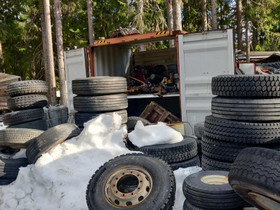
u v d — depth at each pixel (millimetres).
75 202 4035
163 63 10203
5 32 21188
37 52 22766
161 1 21047
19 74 23938
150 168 3633
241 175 2836
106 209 3369
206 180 3566
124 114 6738
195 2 26344
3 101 12797
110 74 9109
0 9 23031
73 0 22594
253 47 29188
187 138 5590
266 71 11344
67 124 5367
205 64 6516
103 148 4891
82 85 6582
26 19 21469
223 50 6363
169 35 7281
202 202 3271
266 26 26125
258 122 4105
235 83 4176
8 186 4680
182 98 6730
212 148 4508
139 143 5148
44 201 4246
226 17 29250
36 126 7426
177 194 4020
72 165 4609
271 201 2697
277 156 2670
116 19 23188
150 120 7344
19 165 5145
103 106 6516
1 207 4230
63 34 23953
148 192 3443
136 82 9297
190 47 6621
